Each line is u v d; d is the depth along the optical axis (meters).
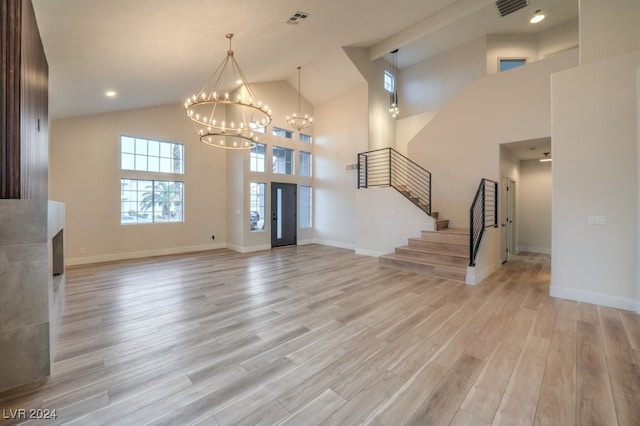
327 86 7.81
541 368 2.10
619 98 3.37
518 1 5.58
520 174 7.33
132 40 3.57
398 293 3.84
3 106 1.81
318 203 8.66
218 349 2.37
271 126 7.72
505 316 3.07
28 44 2.14
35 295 1.92
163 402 1.73
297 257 6.45
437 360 2.21
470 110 5.80
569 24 6.61
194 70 5.08
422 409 1.68
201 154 7.37
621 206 3.36
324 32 5.20
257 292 3.88
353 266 5.48
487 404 1.72
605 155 3.45
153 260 6.07
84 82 4.31
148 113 6.48
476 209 5.32
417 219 5.77
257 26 4.11
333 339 2.54
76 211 5.62
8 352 1.83
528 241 7.29
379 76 7.74
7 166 1.83
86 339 2.53
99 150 5.87
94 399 1.76
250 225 7.34
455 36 7.17
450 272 4.50
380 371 2.06
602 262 3.46
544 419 1.60
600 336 2.61
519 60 7.15
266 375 2.01
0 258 1.80
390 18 5.47
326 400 1.76
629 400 1.75
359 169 6.90
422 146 6.56
